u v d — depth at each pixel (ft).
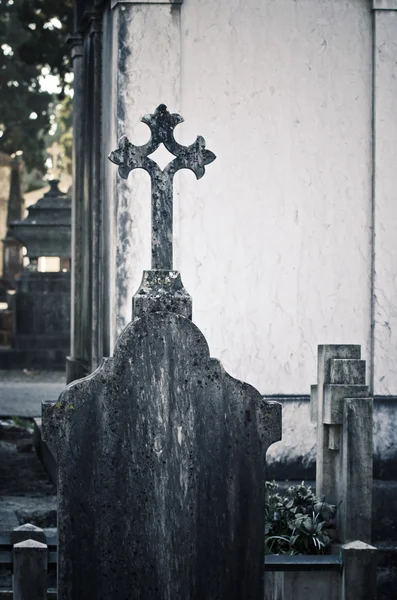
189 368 19.66
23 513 33.53
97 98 39.32
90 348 41.29
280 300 33.55
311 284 33.65
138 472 19.54
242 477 19.86
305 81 33.65
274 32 33.58
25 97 151.74
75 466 19.39
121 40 32.86
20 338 84.53
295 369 33.58
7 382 74.69
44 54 92.89
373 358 33.65
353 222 33.86
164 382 19.60
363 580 20.97
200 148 20.62
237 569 19.92
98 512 19.45
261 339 33.45
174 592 19.72
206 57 33.30
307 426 33.50
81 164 45.80
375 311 33.63
